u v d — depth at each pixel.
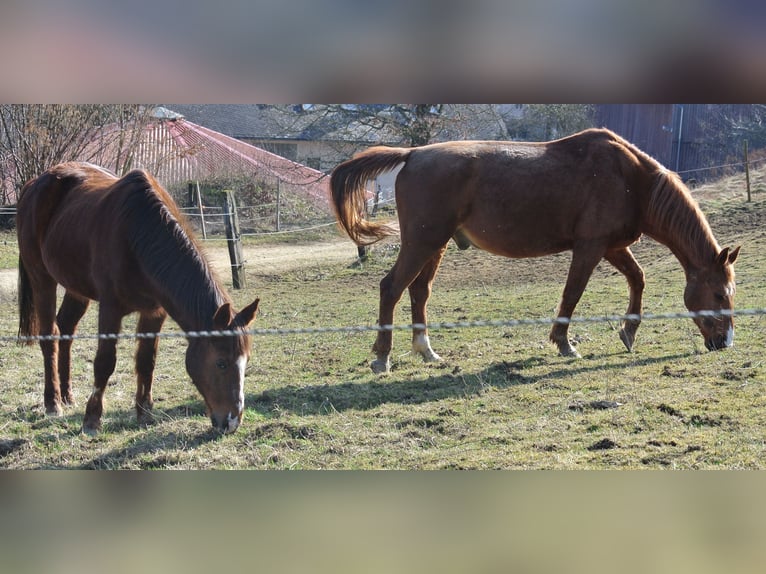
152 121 22.28
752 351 7.61
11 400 7.19
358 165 8.25
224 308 4.98
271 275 16.86
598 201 7.88
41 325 6.89
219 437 5.82
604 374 7.16
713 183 20.16
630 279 8.52
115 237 5.74
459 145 8.11
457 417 6.13
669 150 27.28
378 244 18.98
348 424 6.06
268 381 7.64
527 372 7.45
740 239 14.70
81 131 20.02
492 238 8.12
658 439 5.29
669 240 8.02
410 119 18.67
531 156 7.98
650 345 8.33
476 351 8.58
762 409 5.79
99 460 5.43
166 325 10.45
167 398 7.06
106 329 5.94
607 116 27.75
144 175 5.89
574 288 8.05
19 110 19.28
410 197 8.00
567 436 5.50
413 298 8.39
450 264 16.52
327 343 9.38
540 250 8.19
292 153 32.84
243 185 26.08
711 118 26.67
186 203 24.06
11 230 20.48
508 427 5.79
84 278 6.29
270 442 5.69
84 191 6.57
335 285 15.52
